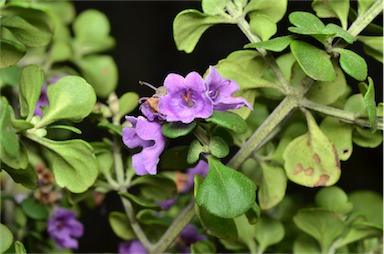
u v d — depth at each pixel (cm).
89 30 29
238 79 20
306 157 20
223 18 20
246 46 18
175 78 17
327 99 22
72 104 18
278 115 20
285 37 19
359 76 18
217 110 18
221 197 17
